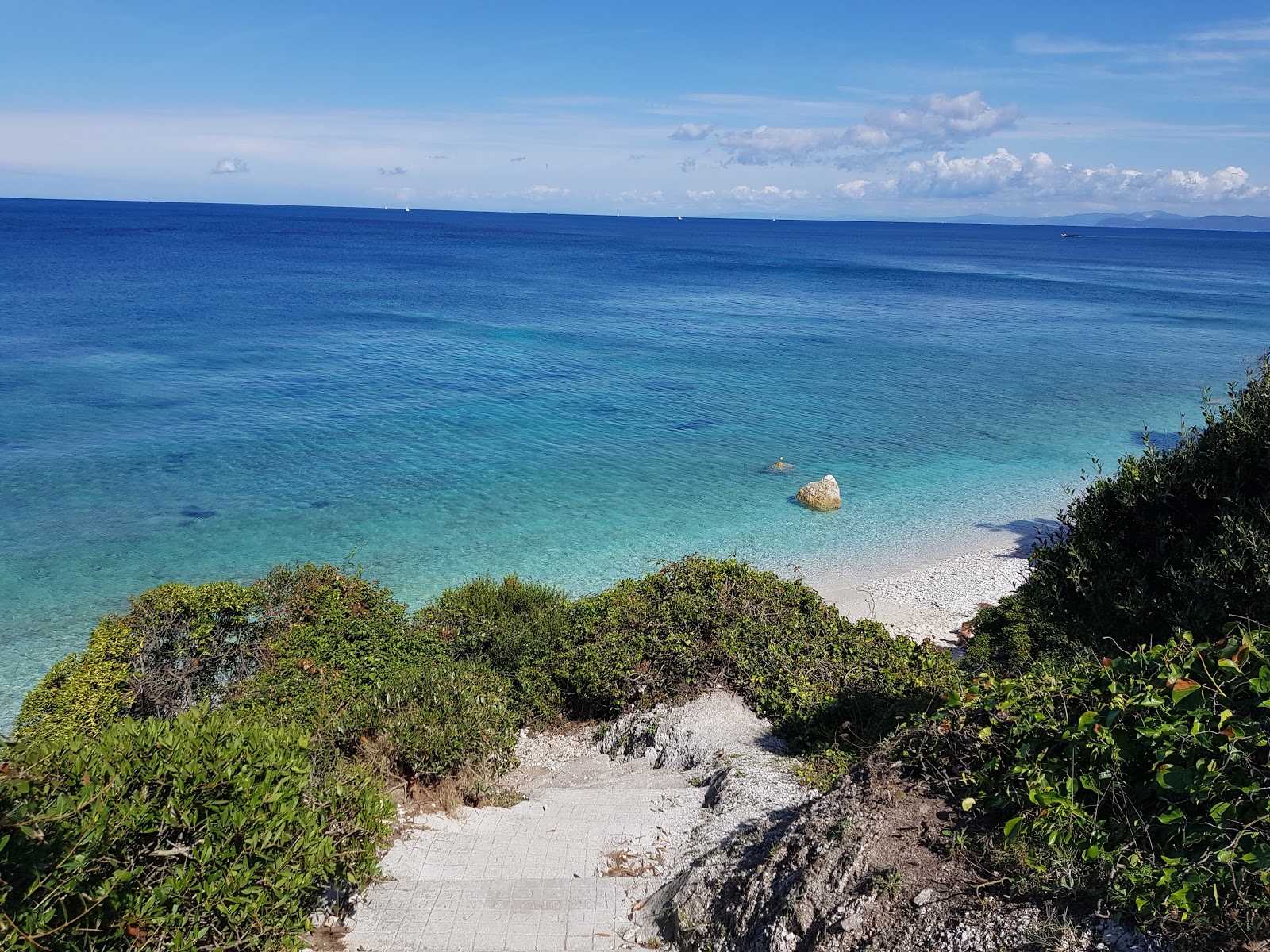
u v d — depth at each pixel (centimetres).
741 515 3238
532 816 1009
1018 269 17900
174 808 614
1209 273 18050
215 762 647
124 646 1438
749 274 14625
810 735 1223
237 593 1561
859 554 2902
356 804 778
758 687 1360
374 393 5016
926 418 4778
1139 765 594
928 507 3366
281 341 6512
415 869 866
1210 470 1103
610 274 14025
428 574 2638
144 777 618
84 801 558
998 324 8675
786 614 1552
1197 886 482
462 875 859
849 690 1287
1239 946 449
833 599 2517
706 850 866
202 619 1511
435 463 3744
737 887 702
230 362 5691
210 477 3462
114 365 5434
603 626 1572
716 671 1431
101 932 535
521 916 773
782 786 990
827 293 11712
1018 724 677
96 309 7731
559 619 1720
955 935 530
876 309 9862
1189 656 658
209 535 2880
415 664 1477
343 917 768
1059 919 512
